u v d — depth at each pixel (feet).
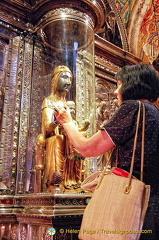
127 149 3.85
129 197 3.41
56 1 10.27
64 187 8.33
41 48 11.40
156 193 3.67
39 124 10.47
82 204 7.59
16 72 10.59
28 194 8.79
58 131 9.07
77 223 7.16
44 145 9.07
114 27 16.20
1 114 9.81
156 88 4.38
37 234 7.18
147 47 17.95
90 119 10.82
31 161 9.85
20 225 8.39
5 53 10.66
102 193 3.59
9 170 9.37
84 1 10.30
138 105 3.96
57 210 6.84
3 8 10.83
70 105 9.71
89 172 9.88
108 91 14.64
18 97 10.30
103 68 14.58
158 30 18.12
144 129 3.76
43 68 11.16
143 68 4.43
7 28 10.84
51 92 10.16
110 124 3.94
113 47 15.10
